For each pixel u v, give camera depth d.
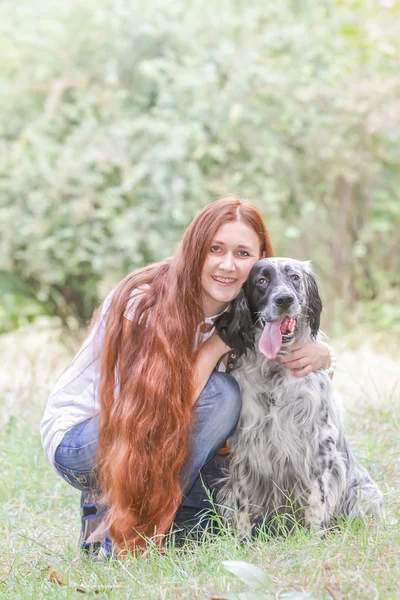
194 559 3.74
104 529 4.14
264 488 4.41
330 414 4.40
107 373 4.16
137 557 3.92
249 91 10.22
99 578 3.67
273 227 10.60
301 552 3.63
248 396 4.37
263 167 10.29
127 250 10.05
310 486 4.32
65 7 11.14
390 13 10.95
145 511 4.06
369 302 11.39
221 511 4.46
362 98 10.23
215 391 4.17
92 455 4.23
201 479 4.35
